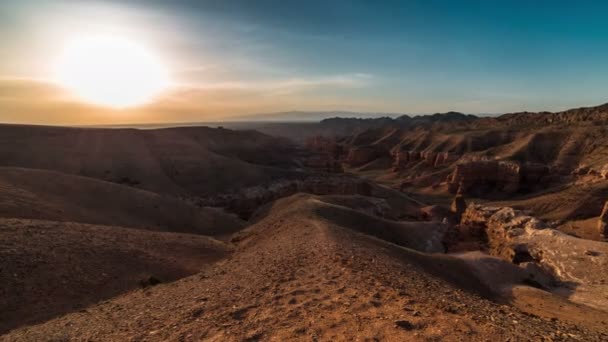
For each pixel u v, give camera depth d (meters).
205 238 35.50
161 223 46.72
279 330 9.91
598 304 31.81
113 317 13.84
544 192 110.81
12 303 16.06
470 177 130.38
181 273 23.38
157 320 12.37
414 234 50.06
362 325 9.73
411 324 9.62
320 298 12.54
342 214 44.53
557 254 43.72
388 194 104.50
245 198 79.81
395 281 15.72
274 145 160.00
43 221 27.02
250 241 34.84
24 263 19.09
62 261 20.50
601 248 42.06
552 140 140.00
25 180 43.88
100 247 23.73
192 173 91.19
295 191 89.94
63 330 12.67
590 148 124.44
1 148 80.62
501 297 28.78
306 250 21.70
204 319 11.59
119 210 45.91
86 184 49.44
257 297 13.45
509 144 152.88
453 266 31.50
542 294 29.62
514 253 47.00
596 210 85.06
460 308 11.70
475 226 62.53
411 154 186.62
